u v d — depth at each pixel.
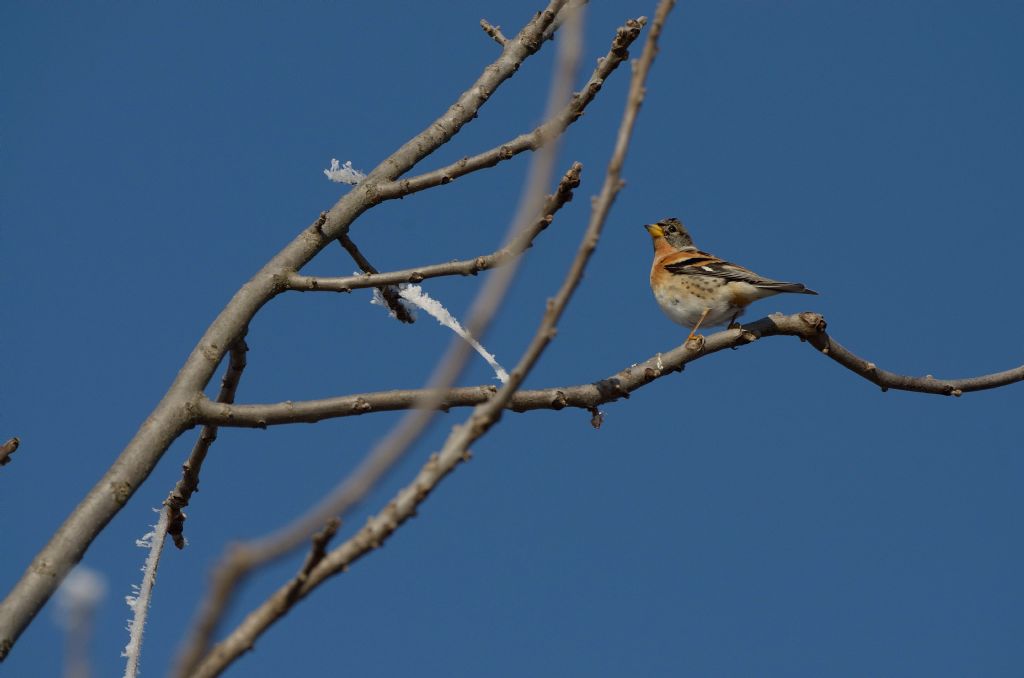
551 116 5.23
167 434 9.72
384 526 5.19
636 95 5.55
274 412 9.98
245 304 10.67
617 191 5.43
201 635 4.08
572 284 5.34
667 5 5.68
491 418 5.36
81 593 3.52
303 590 5.11
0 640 8.02
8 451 9.07
